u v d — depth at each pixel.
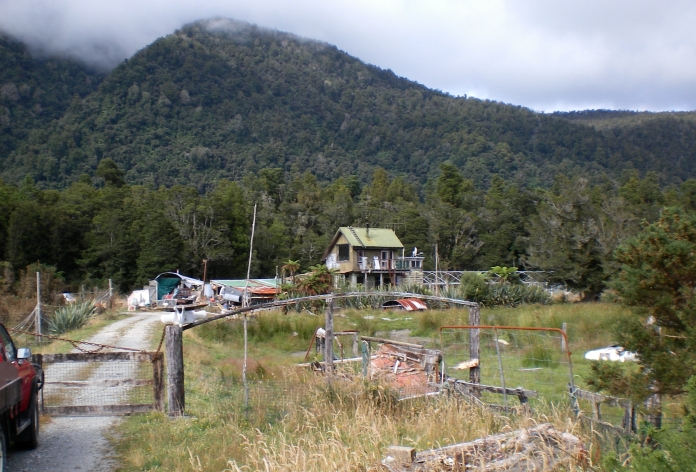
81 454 8.18
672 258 6.96
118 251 63.00
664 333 7.27
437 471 5.96
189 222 69.69
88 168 141.25
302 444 8.16
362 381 10.55
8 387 6.66
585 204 47.34
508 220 80.50
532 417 8.30
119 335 23.27
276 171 103.88
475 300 37.50
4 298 29.52
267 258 76.31
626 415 7.70
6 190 69.19
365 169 190.62
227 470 7.21
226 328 24.69
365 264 54.94
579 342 18.92
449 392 10.53
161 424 9.61
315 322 25.31
